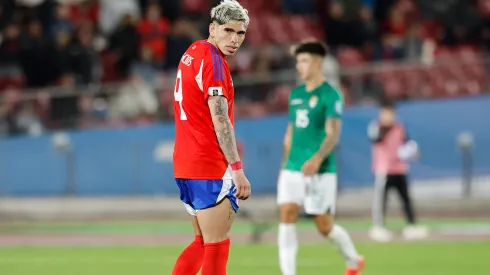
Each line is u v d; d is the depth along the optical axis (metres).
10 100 63.47
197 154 21.50
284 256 30.69
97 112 64.00
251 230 54.66
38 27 69.00
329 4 81.31
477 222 57.78
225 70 21.38
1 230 55.16
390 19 79.25
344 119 63.28
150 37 70.38
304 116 30.72
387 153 48.66
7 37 68.06
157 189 63.34
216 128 20.98
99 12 76.75
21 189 63.28
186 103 21.53
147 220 61.09
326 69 65.19
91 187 63.34
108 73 69.75
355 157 63.06
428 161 64.44
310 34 79.50
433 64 67.31
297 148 30.80
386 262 39.66
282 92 64.88
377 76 65.12
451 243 47.09
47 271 37.41
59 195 63.22
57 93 63.69
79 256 42.75
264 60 67.31
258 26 77.50
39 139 63.28
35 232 54.06
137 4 78.62
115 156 63.47
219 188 21.55
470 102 65.25
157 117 64.25
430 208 63.41
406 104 64.62
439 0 81.31
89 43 71.12
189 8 77.38
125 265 39.28
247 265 38.97
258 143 63.22
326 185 30.55
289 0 80.81
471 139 65.00
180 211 62.44
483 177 64.81
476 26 80.94
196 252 22.83
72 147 63.28
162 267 38.62
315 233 52.59
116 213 62.44
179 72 21.80
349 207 61.59
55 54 67.38
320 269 37.38
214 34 21.73
